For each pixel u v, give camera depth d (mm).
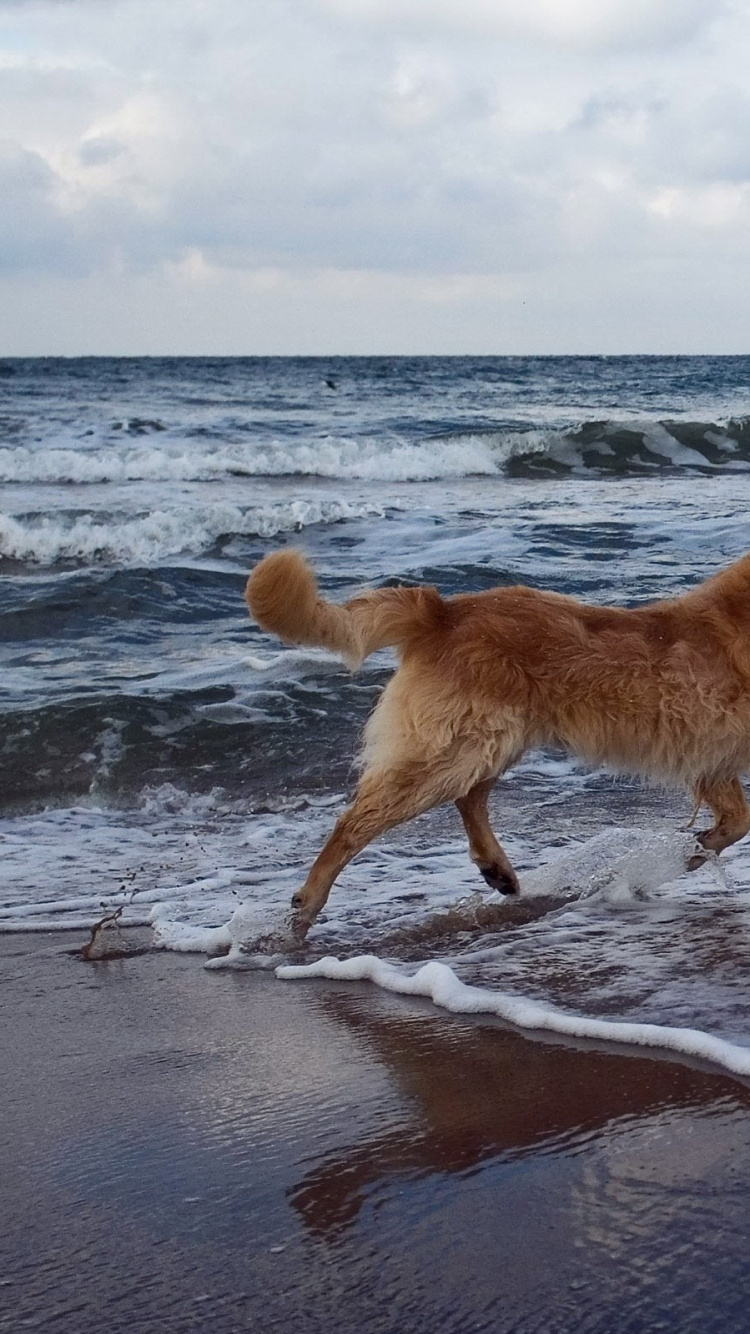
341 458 18547
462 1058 3311
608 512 13812
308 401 31641
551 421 24312
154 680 7844
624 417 25438
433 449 18688
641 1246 2326
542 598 4762
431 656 4602
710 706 4617
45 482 17156
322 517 13430
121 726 6945
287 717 7219
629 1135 2777
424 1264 2311
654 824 5781
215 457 18047
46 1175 2729
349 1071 3268
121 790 6402
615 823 5820
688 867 4938
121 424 22672
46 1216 2543
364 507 13742
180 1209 2557
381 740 4664
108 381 40844
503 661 4555
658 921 4410
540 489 16641
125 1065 3375
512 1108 2965
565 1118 2889
